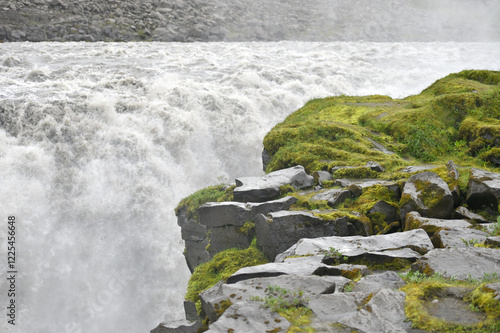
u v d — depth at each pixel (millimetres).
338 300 4008
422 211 7207
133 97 16672
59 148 13875
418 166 9258
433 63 28078
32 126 14156
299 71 22703
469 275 4254
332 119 12688
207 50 28766
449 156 10422
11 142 13695
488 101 11789
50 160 13562
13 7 35438
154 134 15312
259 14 52031
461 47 36000
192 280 7449
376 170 9188
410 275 4672
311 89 20734
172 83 17875
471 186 7344
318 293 4129
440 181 7539
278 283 4344
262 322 3764
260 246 7191
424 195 7383
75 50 25203
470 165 9648
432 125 11258
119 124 15109
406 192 7527
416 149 10617
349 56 28344
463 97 11773
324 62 25531
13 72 19094
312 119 12305
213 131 16484
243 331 3662
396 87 23484
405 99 14195
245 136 16891
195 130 16016
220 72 21516
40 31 33375
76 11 38219
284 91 19547
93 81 18641
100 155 14312
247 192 8406
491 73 14070
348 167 9297
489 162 9680
